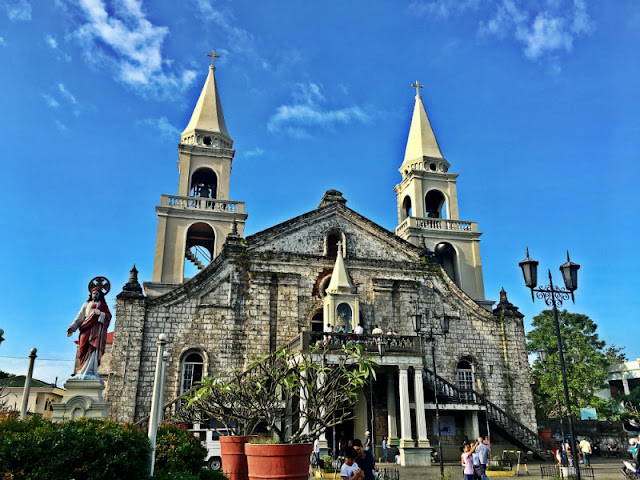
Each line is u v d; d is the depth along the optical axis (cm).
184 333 2994
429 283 3497
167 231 3494
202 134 3925
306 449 1061
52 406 1762
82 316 1919
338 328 2975
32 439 963
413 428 2970
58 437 988
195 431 2447
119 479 1034
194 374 2966
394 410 2870
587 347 5319
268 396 1190
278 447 1032
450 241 3997
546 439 3350
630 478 2003
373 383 3050
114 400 2777
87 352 1894
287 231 3356
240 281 3167
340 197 3572
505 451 2750
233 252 3206
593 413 4972
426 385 3109
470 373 3388
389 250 3528
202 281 3108
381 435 2948
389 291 3388
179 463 1454
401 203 4412
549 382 5250
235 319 3084
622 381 6488
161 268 3388
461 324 3453
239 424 1538
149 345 2933
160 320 2988
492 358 3428
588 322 5612
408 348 2789
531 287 1781
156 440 1499
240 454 1497
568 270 1769
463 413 3116
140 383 2856
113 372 2825
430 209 4438
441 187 4222
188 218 3556
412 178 4188
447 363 3334
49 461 952
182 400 2744
